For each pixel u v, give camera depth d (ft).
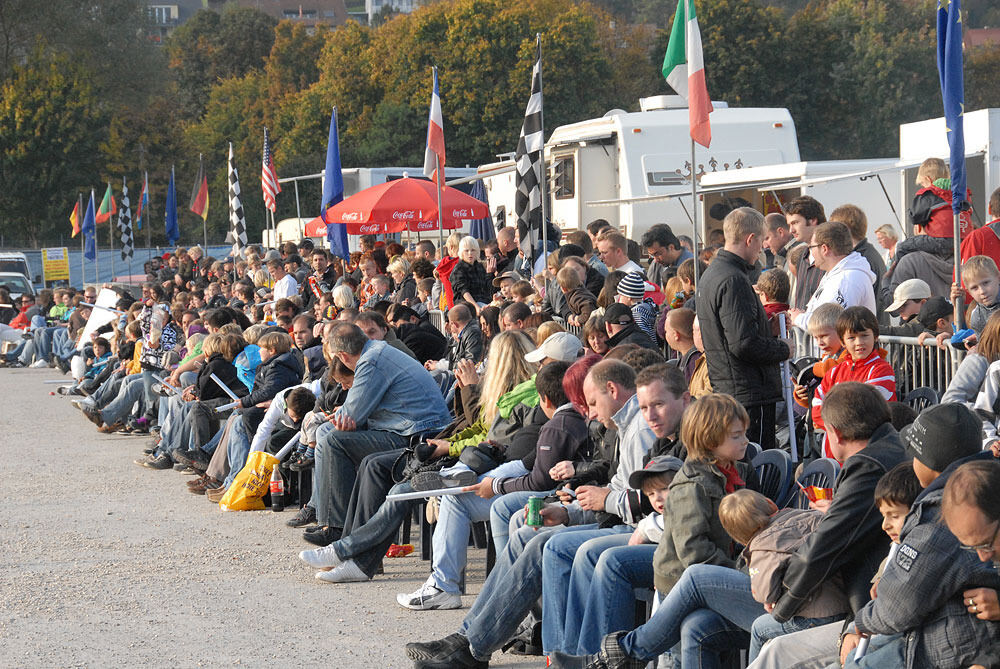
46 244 299.38
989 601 20.98
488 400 41.63
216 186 351.46
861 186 90.68
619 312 43.21
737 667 28.60
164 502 58.85
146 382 82.33
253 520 54.03
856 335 34.55
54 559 47.01
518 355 41.57
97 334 108.88
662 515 29.73
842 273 40.50
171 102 420.36
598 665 28.58
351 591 41.68
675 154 106.01
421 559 46.01
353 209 95.61
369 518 43.88
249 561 46.19
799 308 46.01
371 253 89.25
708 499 27.86
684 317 42.11
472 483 38.88
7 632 37.11
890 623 21.80
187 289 126.72
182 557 46.98
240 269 118.93
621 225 107.76
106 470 68.74
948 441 21.95
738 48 285.64
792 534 25.29
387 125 309.83
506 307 51.29
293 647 35.19
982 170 82.07
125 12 314.76
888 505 22.88
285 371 59.82
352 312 62.54
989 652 21.06
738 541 26.61
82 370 109.81
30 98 298.56
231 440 59.36
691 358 41.27
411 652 33.01
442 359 62.59
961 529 20.20
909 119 296.51
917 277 47.57
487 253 85.51
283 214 343.26
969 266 37.83
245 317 78.89
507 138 294.66
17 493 61.87
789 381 38.78
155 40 344.90
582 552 30.71
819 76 291.38
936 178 49.03
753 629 25.94
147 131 330.13
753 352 36.19
